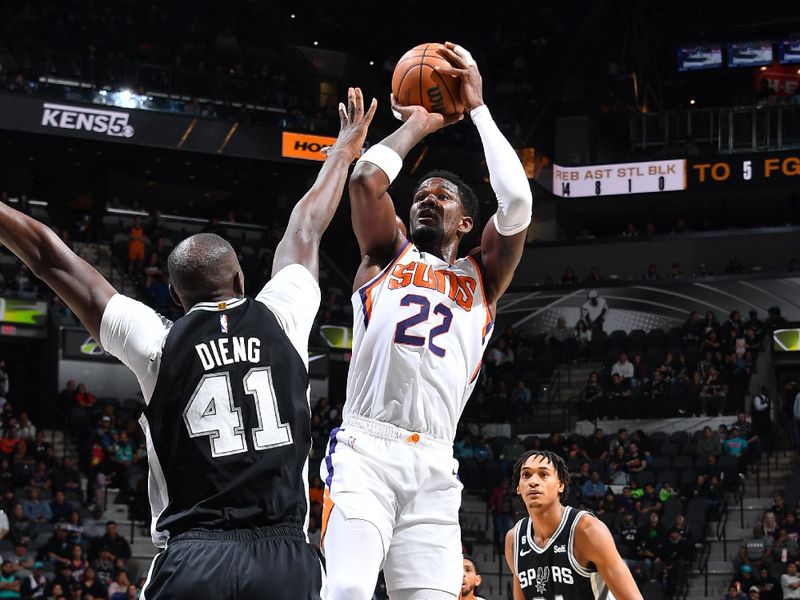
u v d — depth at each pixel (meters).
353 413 4.69
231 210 37.97
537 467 6.18
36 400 28.36
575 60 36.06
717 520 23.83
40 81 29.84
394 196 32.78
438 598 4.48
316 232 4.07
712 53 38.09
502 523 24.11
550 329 32.59
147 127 30.77
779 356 29.33
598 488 23.77
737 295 31.69
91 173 34.34
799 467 25.31
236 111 31.98
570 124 35.62
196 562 3.38
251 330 3.68
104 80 30.61
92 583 19.11
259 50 36.84
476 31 38.09
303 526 3.60
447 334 4.69
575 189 35.03
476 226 5.14
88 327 3.70
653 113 35.78
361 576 4.34
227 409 3.54
